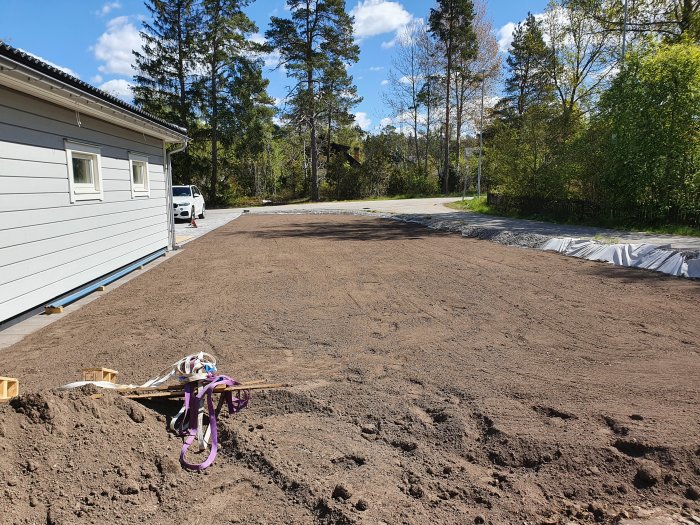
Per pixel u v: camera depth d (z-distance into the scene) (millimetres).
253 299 7152
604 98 14211
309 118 40219
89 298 7520
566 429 3131
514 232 13805
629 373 4086
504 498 2512
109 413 2979
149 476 2652
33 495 2324
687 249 9203
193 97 37188
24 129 6230
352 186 43406
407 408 3564
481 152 35688
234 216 25484
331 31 37656
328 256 11422
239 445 3020
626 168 13469
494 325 5648
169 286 8289
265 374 4234
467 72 41531
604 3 21562
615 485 2588
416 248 12617
